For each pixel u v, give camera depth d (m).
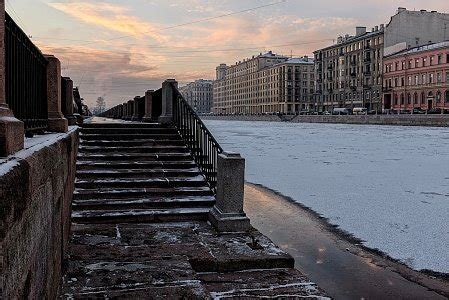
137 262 5.08
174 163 8.98
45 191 3.25
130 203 7.32
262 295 4.70
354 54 94.12
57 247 4.06
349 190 13.36
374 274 6.26
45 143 3.66
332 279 6.07
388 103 82.88
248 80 157.75
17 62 4.14
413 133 44.00
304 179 15.73
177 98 10.89
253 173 17.36
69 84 10.91
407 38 81.19
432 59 70.00
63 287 4.31
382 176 16.34
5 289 1.95
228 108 181.50
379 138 37.72
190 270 4.86
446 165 19.58
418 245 7.66
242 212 6.77
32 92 5.18
